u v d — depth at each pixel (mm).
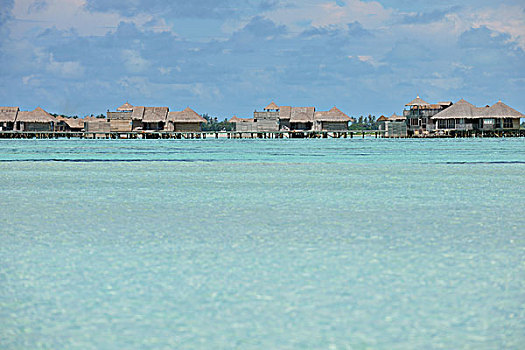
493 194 53188
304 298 23625
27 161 97625
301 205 46688
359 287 24953
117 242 33188
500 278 26156
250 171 77938
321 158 105000
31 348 19438
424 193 53906
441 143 182625
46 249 31578
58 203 48156
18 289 24844
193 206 46375
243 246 32094
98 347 19469
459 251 30906
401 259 29297
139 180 66188
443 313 22062
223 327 20906
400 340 19859
